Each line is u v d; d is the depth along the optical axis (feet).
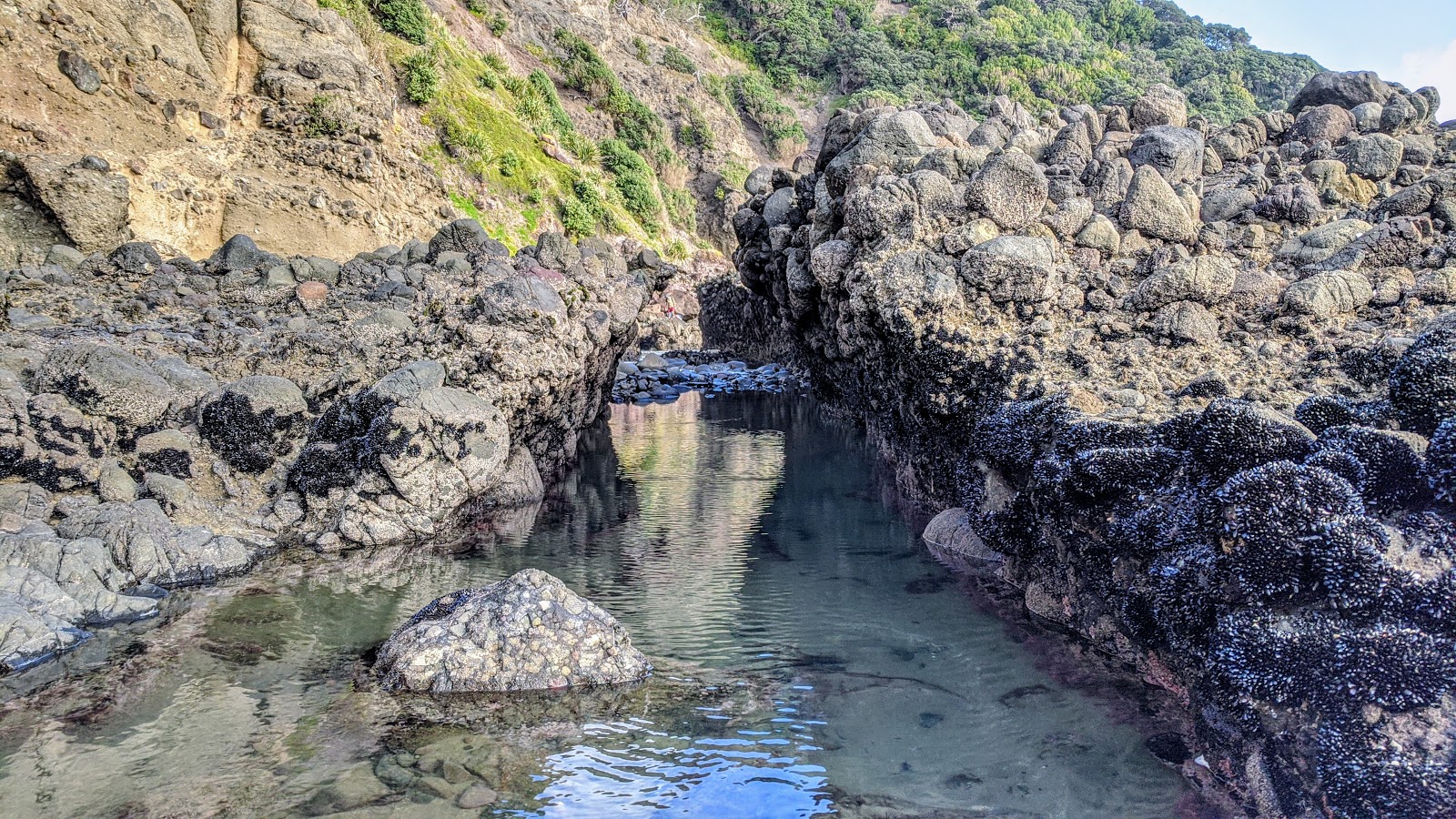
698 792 17.85
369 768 18.48
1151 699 21.53
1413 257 34.40
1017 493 27.99
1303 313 32.17
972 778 18.33
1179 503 21.13
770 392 85.87
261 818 16.70
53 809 16.79
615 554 33.17
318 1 107.86
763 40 264.93
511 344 38.52
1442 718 15.20
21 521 27.78
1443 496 17.81
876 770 18.66
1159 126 46.16
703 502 41.34
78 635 24.04
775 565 32.09
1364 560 16.49
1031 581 27.89
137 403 32.45
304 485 33.76
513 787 17.94
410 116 116.57
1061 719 20.70
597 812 17.13
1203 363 30.71
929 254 37.22
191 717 20.35
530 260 49.21
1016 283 35.19
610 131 179.11
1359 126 49.98
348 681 22.30
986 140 49.21
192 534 29.63
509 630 22.66
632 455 52.95
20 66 62.90
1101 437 24.47
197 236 73.41
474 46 154.51
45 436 30.19
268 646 24.18
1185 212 39.24
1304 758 16.21
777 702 21.67
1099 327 33.99
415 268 49.70
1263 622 17.03
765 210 69.36
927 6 289.53
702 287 130.93
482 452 34.86
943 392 34.27
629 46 213.87
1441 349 20.99
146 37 71.15
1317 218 40.04
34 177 56.90
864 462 50.90
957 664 23.71
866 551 33.68
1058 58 261.65
